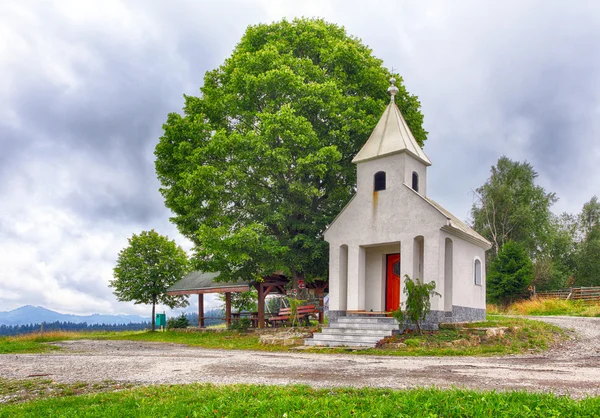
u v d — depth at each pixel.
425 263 20.12
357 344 18.09
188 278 36.47
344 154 27.08
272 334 23.11
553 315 32.03
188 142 26.25
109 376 11.83
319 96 25.02
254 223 23.81
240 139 24.05
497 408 6.84
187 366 13.23
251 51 28.47
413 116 29.02
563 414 6.64
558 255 57.12
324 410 7.16
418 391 7.98
